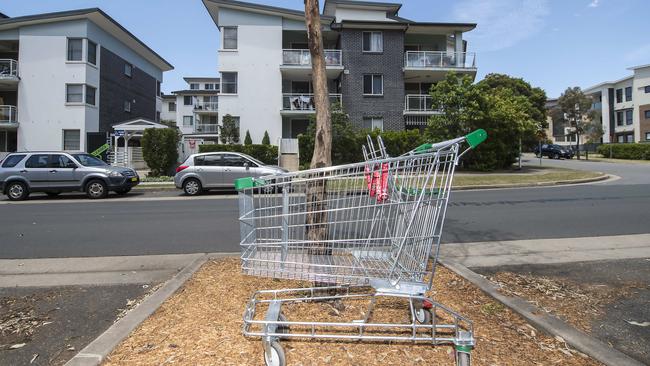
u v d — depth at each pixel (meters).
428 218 3.20
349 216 3.44
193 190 15.75
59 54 27.72
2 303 4.25
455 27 29.20
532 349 3.00
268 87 27.83
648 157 38.53
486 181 17.22
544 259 5.71
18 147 27.66
